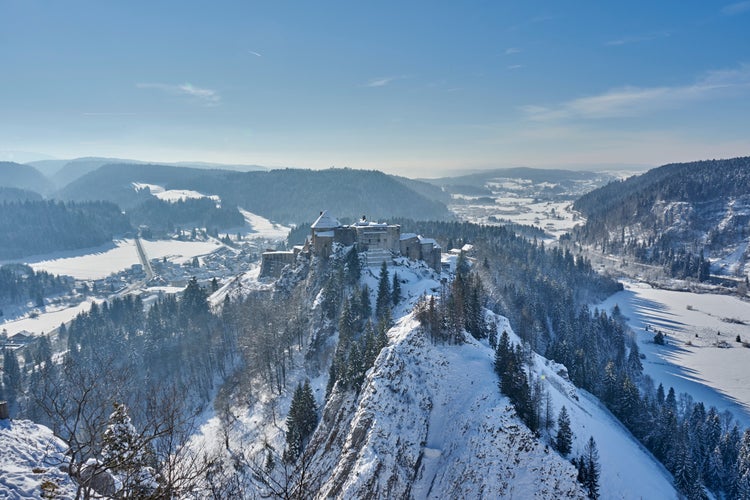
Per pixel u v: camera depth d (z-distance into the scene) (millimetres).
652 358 181000
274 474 74500
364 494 67000
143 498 24922
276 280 187625
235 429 100500
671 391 131125
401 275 144250
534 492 65500
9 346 193250
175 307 179750
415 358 87125
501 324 114312
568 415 81938
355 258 142125
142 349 152125
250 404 112875
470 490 68500
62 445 32969
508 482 67125
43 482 27188
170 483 24922
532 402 73688
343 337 112125
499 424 72125
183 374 141875
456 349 90062
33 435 33094
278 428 97875
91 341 163375
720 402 144375
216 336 145750
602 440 82500
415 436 76812
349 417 85312
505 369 81812
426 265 159000
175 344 153125
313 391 109188
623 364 162000
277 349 127250
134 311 191000
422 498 71812
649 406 117312
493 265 193625
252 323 143250
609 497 68750
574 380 126188
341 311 128125
